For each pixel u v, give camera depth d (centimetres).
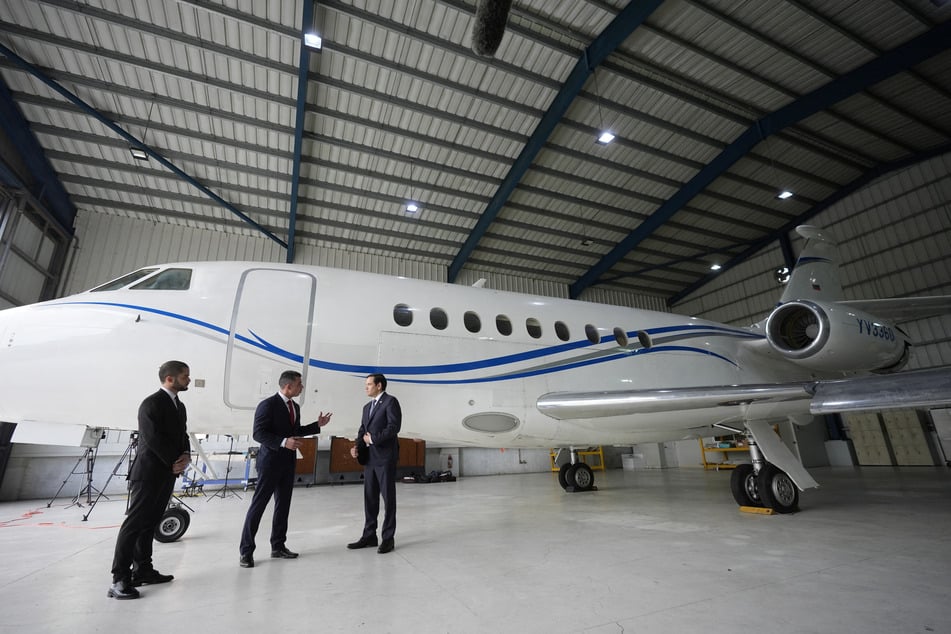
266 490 414
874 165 1695
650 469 1845
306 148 1302
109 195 1361
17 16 960
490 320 632
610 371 693
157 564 410
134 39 1012
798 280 959
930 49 1134
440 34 1062
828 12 1112
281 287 541
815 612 261
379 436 456
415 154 1364
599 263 1966
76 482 1188
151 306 486
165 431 352
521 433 636
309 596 311
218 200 1344
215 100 1153
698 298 2294
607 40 1088
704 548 432
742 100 1347
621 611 271
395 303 583
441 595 308
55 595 325
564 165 1491
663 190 1648
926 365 1631
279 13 980
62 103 1131
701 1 1070
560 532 532
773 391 439
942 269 1551
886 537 457
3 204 1116
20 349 439
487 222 1564
